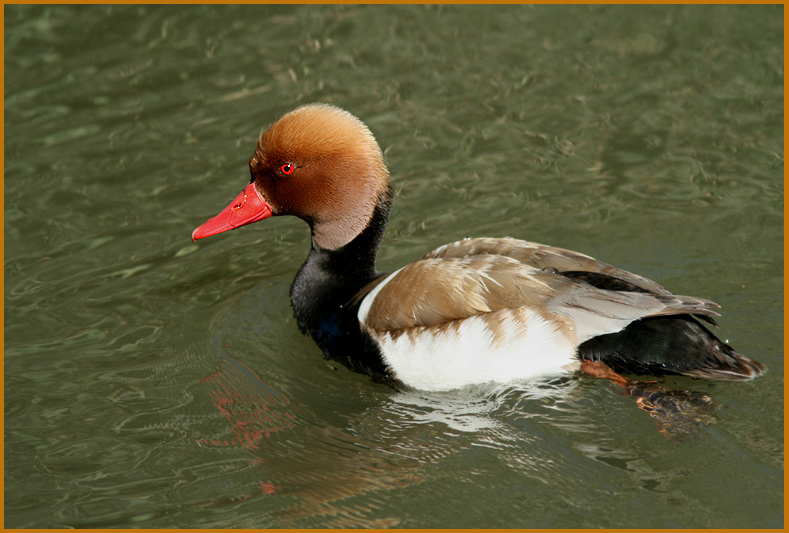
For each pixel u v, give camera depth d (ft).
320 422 31.58
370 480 28.48
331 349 34.22
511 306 30.35
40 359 35.14
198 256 41.96
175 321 37.55
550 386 30.63
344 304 34.30
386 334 31.96
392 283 32.45
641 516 25.88
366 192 34.47
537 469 28.09
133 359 35.24
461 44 56.24
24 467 29.71
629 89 52.08
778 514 25.52
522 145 48.29
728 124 48.93
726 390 30.09
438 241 41.86
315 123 34.04
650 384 30.25
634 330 29.78
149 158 47.57
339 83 52.90
